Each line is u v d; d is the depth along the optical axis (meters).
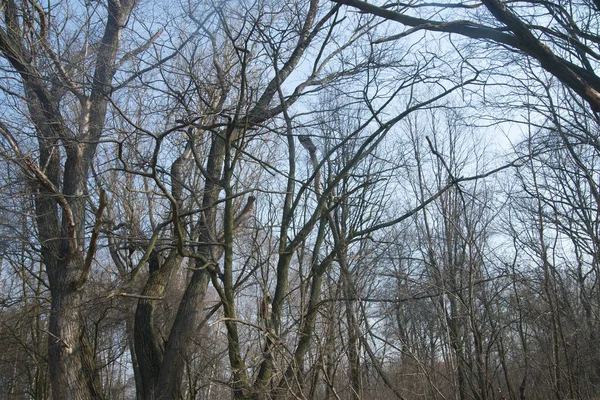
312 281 8.50
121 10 10.28
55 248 9.91
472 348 8.88
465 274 9.05
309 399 7.40
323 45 9.78
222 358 9.11
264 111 9.60
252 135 9.93
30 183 9.95
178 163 10.72
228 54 10.45
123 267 14.02
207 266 7.95
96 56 10.16
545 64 4.64
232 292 8.10
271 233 8.40
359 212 9.55
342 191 9.55
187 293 9.20
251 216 9.33
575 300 10.05
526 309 9.19
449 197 9.41
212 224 9.72
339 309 7.80
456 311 8.81
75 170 10.34
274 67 9.05
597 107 4.55
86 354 9.80
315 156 9.48
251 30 8.59
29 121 9.46
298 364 7.63
